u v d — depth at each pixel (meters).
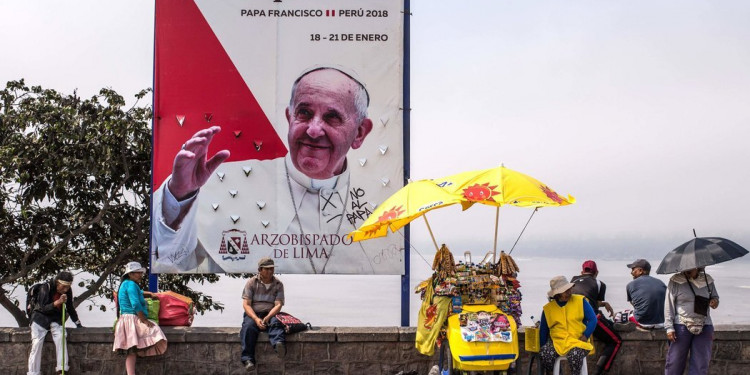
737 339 10.12
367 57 11.11
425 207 8.30
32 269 16.88
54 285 10.23
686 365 10.09
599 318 9.88
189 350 10.16
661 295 10.18
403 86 11.12
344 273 11.04
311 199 11.09
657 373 10.08
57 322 10.09
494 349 8.12
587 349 8.80
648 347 10.09
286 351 10.09
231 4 11.13
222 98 11.11
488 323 8.20
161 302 10.55
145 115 16.23
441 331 8.75
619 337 9.88
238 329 10.35
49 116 15.53
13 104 16.09
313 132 11.08
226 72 11.12
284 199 11.09
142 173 16.39
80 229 16.44
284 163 11.10
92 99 16.28
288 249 11.05
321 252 11.05
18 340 10.27
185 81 11.11
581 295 9.04
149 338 9.84
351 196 11.09
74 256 18.39
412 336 10.20
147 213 16.91
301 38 11.12
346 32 11.12
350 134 11.09
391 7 11.14
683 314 9.08
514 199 8.36
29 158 15.64
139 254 17.30
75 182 16.36
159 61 11.11
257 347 10.09
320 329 10.32
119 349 9.69
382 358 10.18
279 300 10.18
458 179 8.76
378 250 11.08
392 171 11.10
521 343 10.12
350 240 11.05
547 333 9.02
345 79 11.11
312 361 10.12
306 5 11.15
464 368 8.14
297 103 11.10
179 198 11.06
